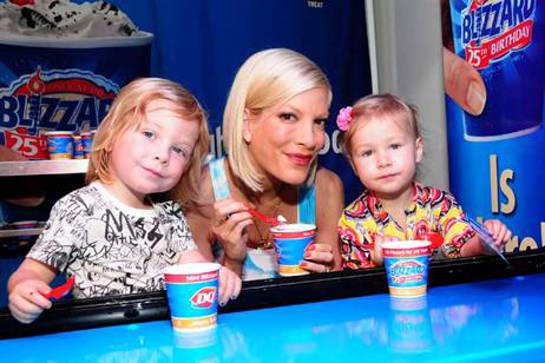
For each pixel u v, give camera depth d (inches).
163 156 62.8
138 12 134.2
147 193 66.3
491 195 114.3
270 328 39.9
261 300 45.8
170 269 41.9
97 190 66.9
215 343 37.2
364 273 50.0
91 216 64.1
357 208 82.4
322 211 86.9
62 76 130.1
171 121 63.4
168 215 71.0
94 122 132.7
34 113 128.6
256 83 73.9
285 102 72.5
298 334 38.2
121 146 63.9
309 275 49.2
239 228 70.5
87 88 131.9
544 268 54.5
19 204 130.5
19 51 126.9
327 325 39.9
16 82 127.0
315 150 76.0
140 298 44.1
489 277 52.5
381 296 48.1
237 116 76.4
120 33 133.1
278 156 75.0
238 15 139.9
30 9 127.1
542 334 35.5
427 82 136.5
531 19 100.3
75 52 130.5
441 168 134.3
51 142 113.0
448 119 125.6
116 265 64.6
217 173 83.3
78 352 36.6
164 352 35.9
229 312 44.9
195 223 80.3
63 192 132.6
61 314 41.3
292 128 73.5
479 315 40.5
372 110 78.9
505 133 109.1
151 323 43.0
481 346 33.6
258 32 141.4
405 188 80.5
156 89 64.9
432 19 133.1
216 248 84.0
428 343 34.6
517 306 42.5
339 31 147.9
